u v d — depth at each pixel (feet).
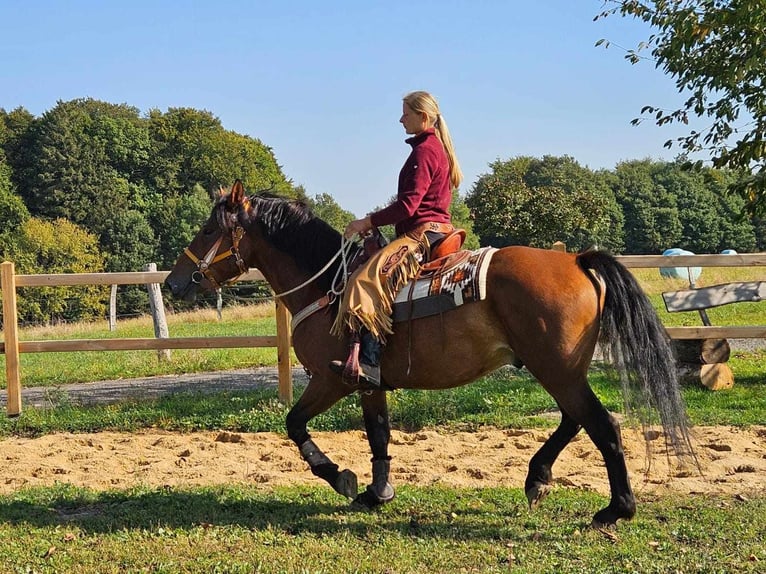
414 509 18.37
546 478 17.71
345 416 28.84
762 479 20.88
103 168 185.06
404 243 16.94
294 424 18.30
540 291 15.52
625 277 15.67
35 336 69.41
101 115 212.84
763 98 33.68
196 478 22.38
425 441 26.32
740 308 62.44
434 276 16.63
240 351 52.31
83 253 142.31
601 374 35.58
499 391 32.07
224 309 85.61
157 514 18.25
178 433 28.99
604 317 15.79
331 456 24.52
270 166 224.53
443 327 16.35
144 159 201.46
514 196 77.66
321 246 18.61
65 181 176.24
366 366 16.70
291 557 15.03
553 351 15.44
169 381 41.47
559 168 195.21
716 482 20.71
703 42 34.32
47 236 139.74
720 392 31.91
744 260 30.76
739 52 33.73
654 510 17.78
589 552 14.97
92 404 33.55
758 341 48.42
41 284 31.35
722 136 34.91
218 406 31.14
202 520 17.72
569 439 17.72
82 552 15.65
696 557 14.61
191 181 210.18
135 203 187.73
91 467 24.02
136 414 30.50
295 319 18.53
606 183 210.38
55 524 17.72
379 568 14.39
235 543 16.02
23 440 28.53
